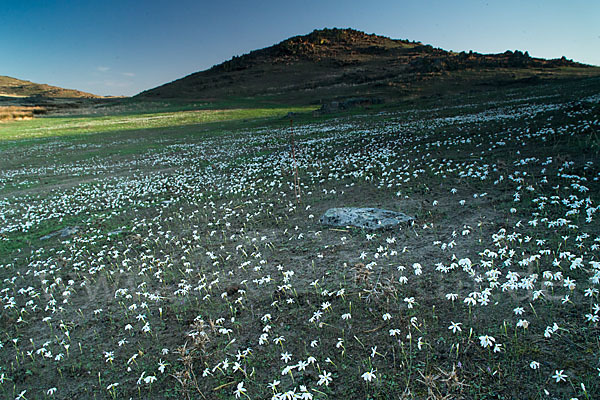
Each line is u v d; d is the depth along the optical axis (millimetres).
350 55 167375
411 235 7727
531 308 4738
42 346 6082
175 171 22562
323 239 8484
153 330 6039
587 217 6734
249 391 4391
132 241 10781
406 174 12945
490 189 9719
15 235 13273
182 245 9883
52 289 8227
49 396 4891
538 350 4090
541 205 7609
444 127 22047
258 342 5250
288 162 19750
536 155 12133
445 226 7848
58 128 60406
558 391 3568
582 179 8609
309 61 163875
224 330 5223
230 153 26578
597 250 5613
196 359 5129
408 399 3672
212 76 167625
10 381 5301
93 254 10203
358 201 11000
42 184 22750
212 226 11109
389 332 4906
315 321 5441
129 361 5074
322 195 12422
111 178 22656
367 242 7848
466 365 4109
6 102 128125
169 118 65688
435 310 5152
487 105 30734
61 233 12680
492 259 5941
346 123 35250
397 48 172500
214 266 8148
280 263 7699
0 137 52156
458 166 12484
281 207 11844
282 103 85125
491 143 15320
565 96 27156
